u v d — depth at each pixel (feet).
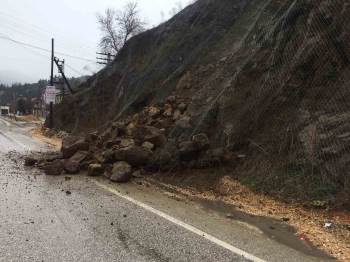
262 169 30.50
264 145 31.96
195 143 35.17
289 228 22.33
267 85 34.86
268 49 37.60
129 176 35.35
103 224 21.77
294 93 32.35
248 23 58.59
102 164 38.91
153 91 69.21
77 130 102.27
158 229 21.21
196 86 55.06
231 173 32.35
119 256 17.12
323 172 26.55
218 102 38.88
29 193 29.14
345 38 30.35
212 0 72.02
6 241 18.52
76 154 41.57
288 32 35.63
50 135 111.14
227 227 22.17
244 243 19.52
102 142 45.32
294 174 28.12
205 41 63.05
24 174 37.68
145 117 50.88
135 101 70.18
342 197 24.47
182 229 21.39
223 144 35.60
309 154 28.07
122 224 21.90
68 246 18.13
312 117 29.66
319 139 27.99
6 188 30.58
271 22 41.52
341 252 18.81
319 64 31.48
